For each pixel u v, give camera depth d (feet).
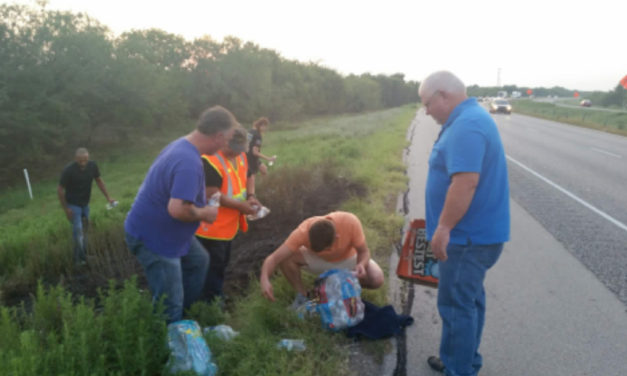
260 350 9.36
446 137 8.06
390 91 326.24
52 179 62.49
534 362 9.98
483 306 9.18
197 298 11.19
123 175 58.03
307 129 106.32
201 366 8.47
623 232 19.63
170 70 116.37
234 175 11.60
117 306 9.12
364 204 21.49
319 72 207.82
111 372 7.32
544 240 18.53
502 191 8.20
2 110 59.06
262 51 140.77
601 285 14.07
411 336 10.86
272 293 11.14
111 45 77.05
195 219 8.87
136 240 9.11
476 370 9.27
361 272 11.46
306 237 11.32
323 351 9.68
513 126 94.12
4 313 8.78
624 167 38.93
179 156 8.63
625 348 10.47
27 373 6.81
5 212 41.86
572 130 86.48
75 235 16.60
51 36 65.92
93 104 75.00
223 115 8.98
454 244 8.23
